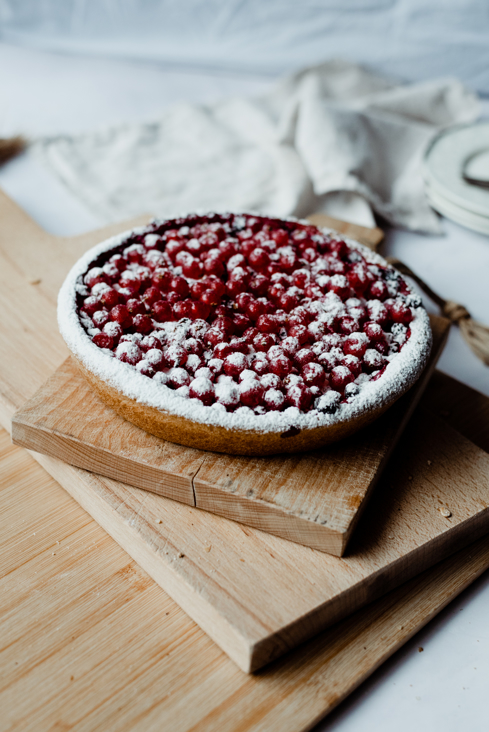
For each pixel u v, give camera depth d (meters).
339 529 0.54
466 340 0.75
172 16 1.31
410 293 0.66
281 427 0.56
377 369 0.60
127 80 1.27
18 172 0.96
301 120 0.95
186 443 0.59
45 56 1.38
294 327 0.61
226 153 0.98
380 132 0.95
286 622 0.52
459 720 0.52
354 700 0.53
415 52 1.19
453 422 0.68
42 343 0.70
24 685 0.52
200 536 0.57
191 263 0.66
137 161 0.96
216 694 0.52
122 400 0.58
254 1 1.24
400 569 0.56
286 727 0.51
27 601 0.56
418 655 0.55
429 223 0.88
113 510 0.58
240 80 1.28
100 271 0.65
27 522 0.60
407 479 0.61
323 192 0.88
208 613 0.54
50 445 0.60
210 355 0.60
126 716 0.51
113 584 0.57
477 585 0.59
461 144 0.90
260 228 0.71
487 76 1.18
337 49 1.24
